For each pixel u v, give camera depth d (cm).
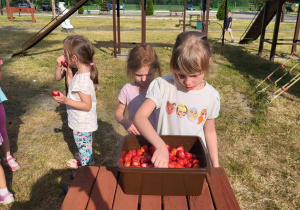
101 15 3228
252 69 805
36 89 611
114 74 725
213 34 1603
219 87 644
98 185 144
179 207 127
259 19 1105
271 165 342
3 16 2600
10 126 435
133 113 225
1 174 264
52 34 1446
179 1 5128
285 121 463
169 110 180
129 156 149
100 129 428
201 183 128
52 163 338
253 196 288
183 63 137
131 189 132
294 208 274
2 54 945
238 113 500
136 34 1527
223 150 374
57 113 488
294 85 657
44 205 271
